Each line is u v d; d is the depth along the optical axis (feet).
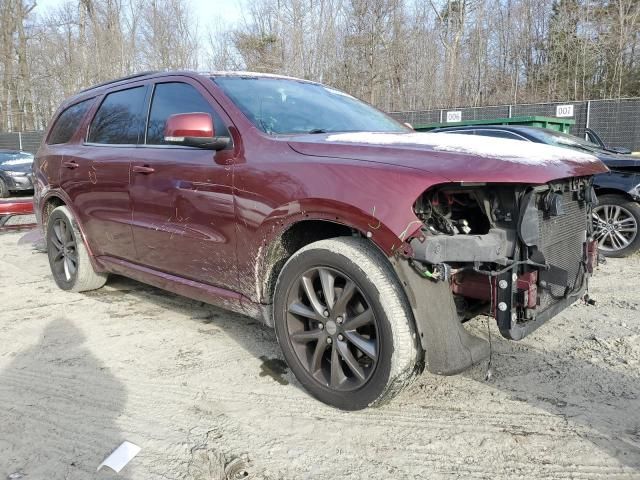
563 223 9.49
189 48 109.09
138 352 12.10
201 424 9.11
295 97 12.33
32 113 128.16
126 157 13.12
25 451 8.46
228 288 10.99
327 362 9.61
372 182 8.36
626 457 7.99
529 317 8.54
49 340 12.91
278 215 9.43
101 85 15.84
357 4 92.58
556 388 10.04
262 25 99.60
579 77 104.73
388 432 8.77
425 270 8.14
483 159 8.17
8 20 122.93
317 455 8.22
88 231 15.21
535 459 8.00
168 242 12.01
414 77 99.45
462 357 8.51
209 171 10.73
